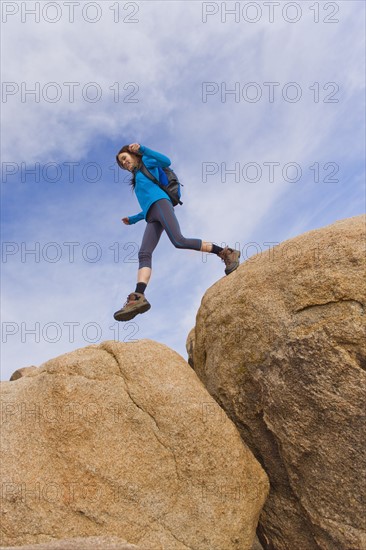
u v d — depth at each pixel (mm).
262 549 5551
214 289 5871
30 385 5184
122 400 4762
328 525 4500
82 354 5125
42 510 4324
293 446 4723
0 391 5375
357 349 4375
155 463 4551
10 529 4242
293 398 4668
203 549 4371
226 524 4488
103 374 4910
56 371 5008
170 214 6121
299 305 4754
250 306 5117
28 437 4758
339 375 4410
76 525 4293
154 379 4863
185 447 4609
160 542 4305
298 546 4938
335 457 4461
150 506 4418
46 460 4586
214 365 5523
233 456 4723
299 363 4613
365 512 4281
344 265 4625
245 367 5148
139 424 4680
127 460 4535
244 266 5730
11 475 4484
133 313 5703
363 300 4445
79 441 4625
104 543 3852
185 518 4430
